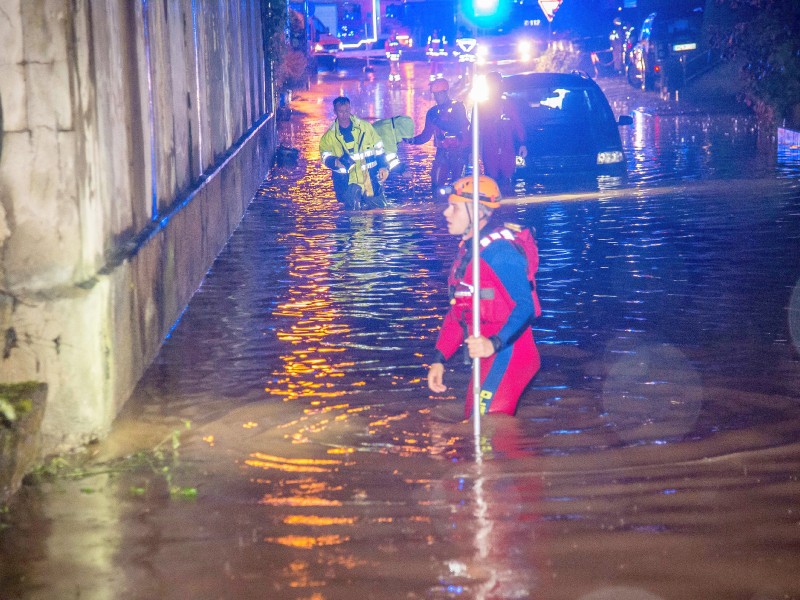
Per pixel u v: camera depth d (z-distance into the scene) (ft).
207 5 54.08
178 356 32.96
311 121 139.85
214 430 25.52
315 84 216.95
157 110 37.58
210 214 48.78
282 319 37.58
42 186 25.08
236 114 68.23
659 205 61.26
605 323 35.47
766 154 85.61
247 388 29.19
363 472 22.15
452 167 72.18
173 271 37.35
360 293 41.55
